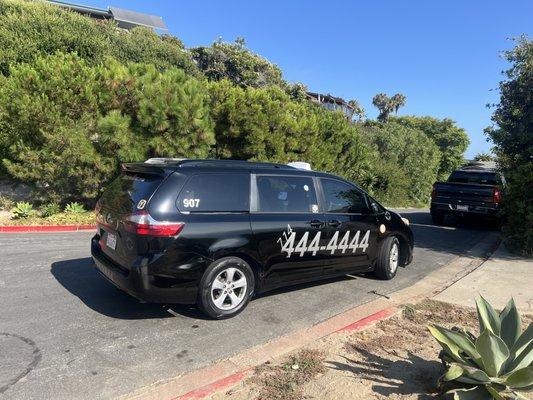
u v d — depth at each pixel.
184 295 4.84
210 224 4.93
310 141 15.84
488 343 3.32
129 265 4.70
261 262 5.35
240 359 4.21
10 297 5.52
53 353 4.17
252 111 13.58
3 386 3.59
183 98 11.52
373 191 22.98
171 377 3.84
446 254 9.70
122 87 11.28
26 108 10.23
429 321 5.38
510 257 9.02
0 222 10.02
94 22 27.89
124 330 4.75
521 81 10.15
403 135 27.91
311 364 4.14
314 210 5.95
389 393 3.71
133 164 5.43
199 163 5.17
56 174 10.84
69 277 6.41
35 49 18.36
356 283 6.88
